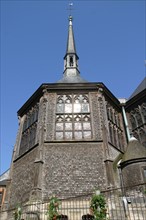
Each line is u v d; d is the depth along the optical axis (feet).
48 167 71.41
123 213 55.72
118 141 90.43
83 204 62.18
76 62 125.90
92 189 66.74
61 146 76.13
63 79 109.29
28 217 58.70
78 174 69.97
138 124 99.96
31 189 67.72
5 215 74.13
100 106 86.02
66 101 88.17
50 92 89.97
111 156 76.07
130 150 79.56
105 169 71.00
